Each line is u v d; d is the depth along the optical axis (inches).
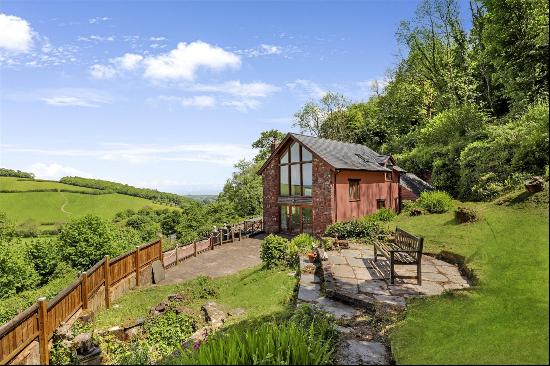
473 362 117.9
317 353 169.6
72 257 663.8
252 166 1641.2
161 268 583.2
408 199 984.9
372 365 175.3
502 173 548.7
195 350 192.9
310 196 834.2
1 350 217.2
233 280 508.4
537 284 122.0
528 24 555.5
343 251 457.4
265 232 957.2
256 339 171.0
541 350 108.1
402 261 310.8
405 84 1568.7
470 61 1203.9
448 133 1115.3
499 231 153.4
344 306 271.6
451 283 303.3
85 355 211.8
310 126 1996.8
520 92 548.7
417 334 170.2
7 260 652.7
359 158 924.6
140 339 288.0
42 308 266.8
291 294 342.0
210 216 1310.3
